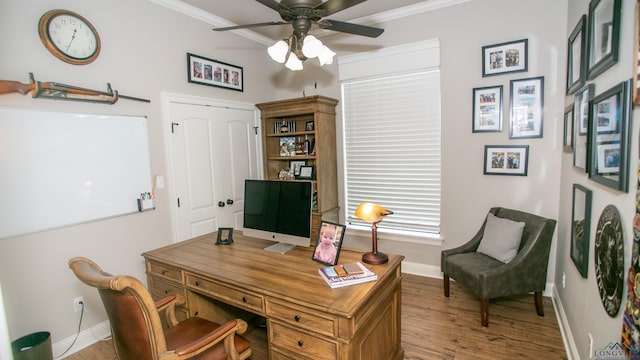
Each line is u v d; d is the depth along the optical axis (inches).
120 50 102.0
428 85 129.2
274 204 85.1
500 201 118.9
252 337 96.4
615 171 51.3
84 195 94.3
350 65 143.6
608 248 54.7
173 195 118.7
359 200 150.4
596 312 61.9
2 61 78.7
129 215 105.7
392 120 138.1
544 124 109.0
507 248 102.7
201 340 54.6
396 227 142.3
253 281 66.5
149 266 86.9
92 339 96.7
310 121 154.6
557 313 100.7
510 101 113.4
